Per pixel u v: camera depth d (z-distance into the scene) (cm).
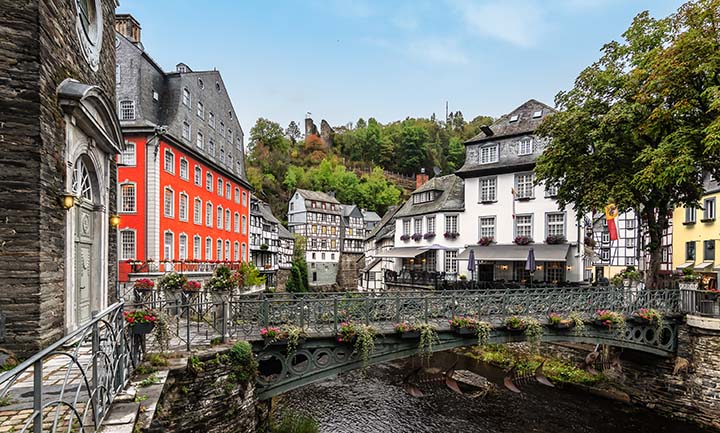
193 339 855
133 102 2248
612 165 1653
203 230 2820
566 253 2297
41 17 616
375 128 10025
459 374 1778
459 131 10531
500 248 2561
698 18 1412
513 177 2581
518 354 1938
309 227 6156
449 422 1325
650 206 1689
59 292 671
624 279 1869
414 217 3216
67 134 698
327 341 966
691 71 1376
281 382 915
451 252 2859
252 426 816
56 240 661
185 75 2614
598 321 1319
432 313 1187
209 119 3009
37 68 609
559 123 1762
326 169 8188
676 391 1398
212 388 724
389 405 1463
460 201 2909
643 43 1630
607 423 1317
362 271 4775
